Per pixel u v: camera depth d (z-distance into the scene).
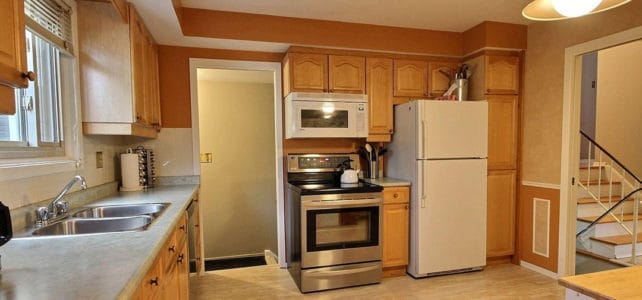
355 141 3.38
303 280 2.65
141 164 2.70
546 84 2.91
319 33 2.91
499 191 3.16
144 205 1.98
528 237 3.11
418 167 2.84
